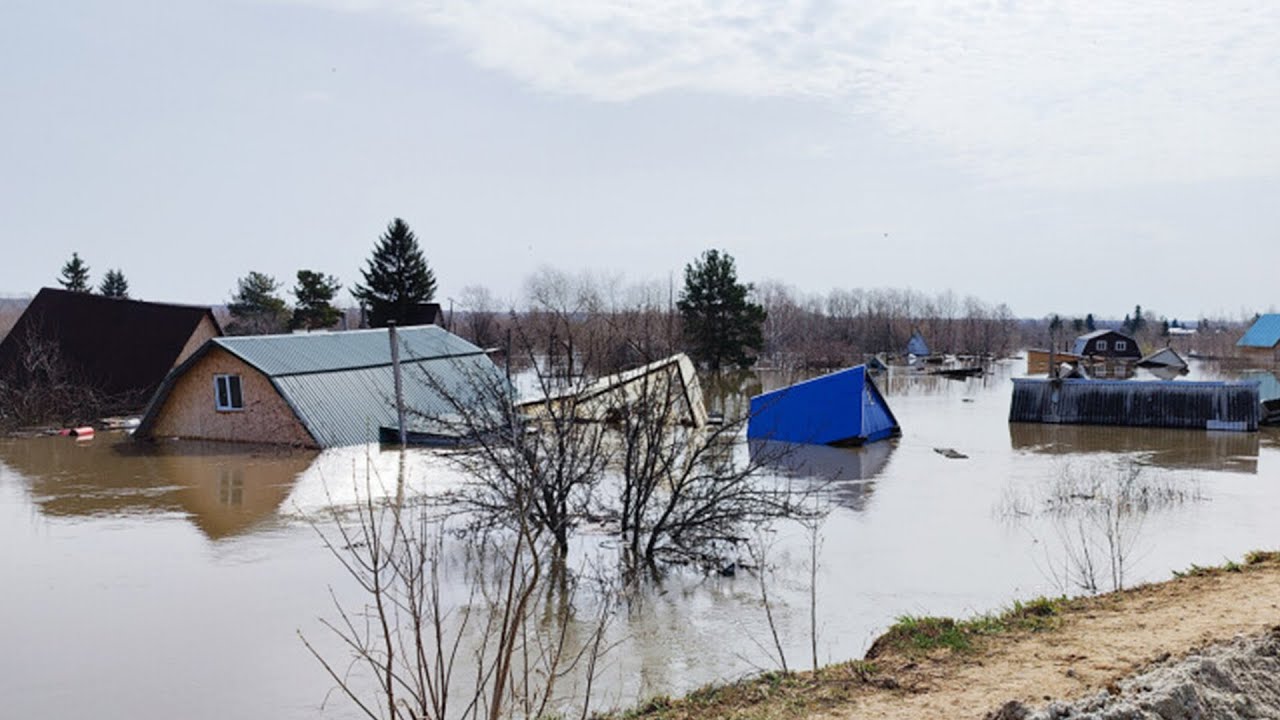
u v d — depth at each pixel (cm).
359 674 979
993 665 735
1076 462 2538
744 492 1410
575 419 1452
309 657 1026
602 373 1725
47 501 1873
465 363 3231
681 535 1380
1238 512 1802
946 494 2011
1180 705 620
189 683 963
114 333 3625
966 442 2994
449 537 1484
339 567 1363
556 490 1387
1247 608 869
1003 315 13425
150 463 2370
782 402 2973
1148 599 935
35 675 986
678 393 1786
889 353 8962
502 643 523
